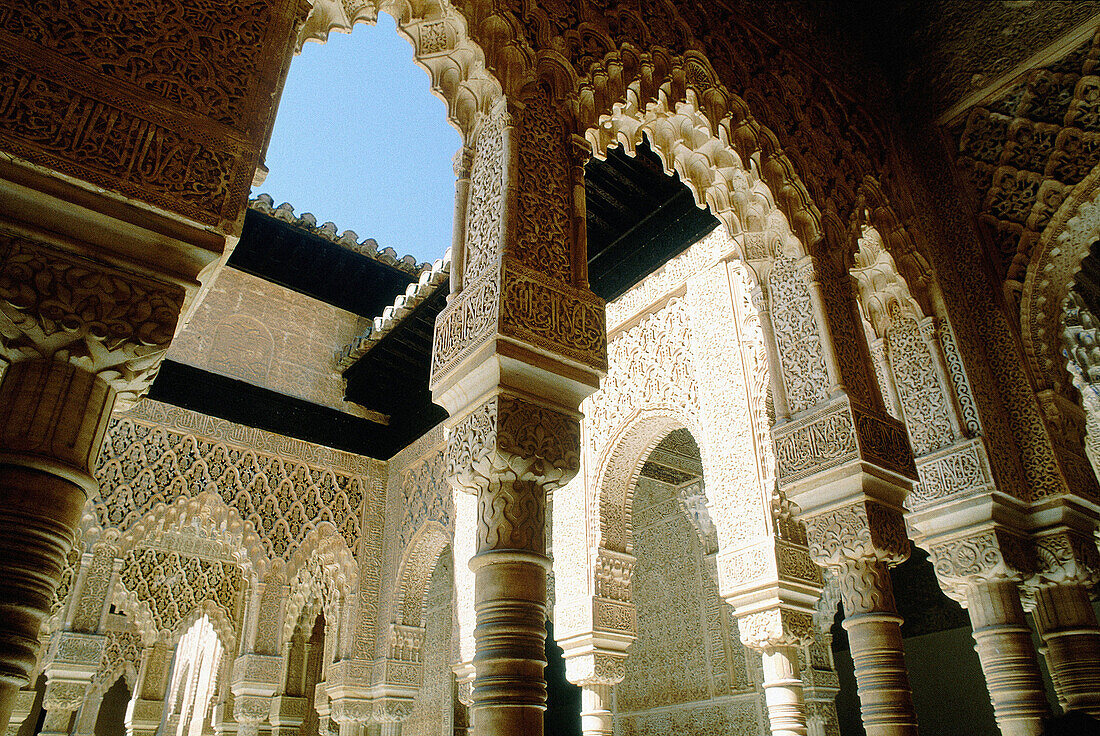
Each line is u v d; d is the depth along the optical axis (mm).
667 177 4992
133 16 1844
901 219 3918
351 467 7277
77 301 1582
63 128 1648
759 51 3709
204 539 8828
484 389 2162
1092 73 3744
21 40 1666
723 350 4516
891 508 2904
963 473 3438
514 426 2090
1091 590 5629
